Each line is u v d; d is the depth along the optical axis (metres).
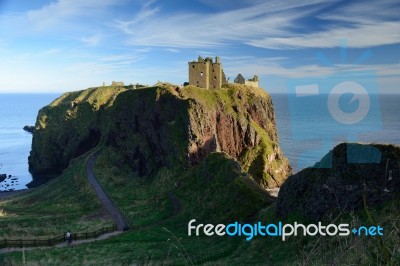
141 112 114.25
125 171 110.31
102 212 66.62
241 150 123.62
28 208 80.94
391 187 27.55
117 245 40.34
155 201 68.56
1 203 93.44
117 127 121.25
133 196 83.12
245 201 46.22
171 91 111.50
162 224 52.50
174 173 95.88
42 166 151.12
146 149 109.81
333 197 30.77
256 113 133.38
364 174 29.27
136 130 115.69
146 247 38.00
